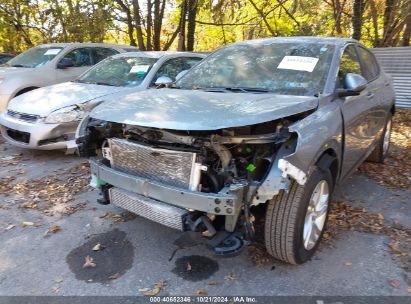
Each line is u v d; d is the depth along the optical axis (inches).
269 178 109.4
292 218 117.3
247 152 119.1
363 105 164.9
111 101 145.4
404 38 436.1
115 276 124.8
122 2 546.6
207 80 165.9
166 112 121.5
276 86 147.9
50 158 249.3
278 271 126.3
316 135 120.0
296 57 158.2
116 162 135.0
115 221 161.2
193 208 112.9
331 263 130.2
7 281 123.0
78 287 119.8
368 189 191.5
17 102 252.2
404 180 203.3
